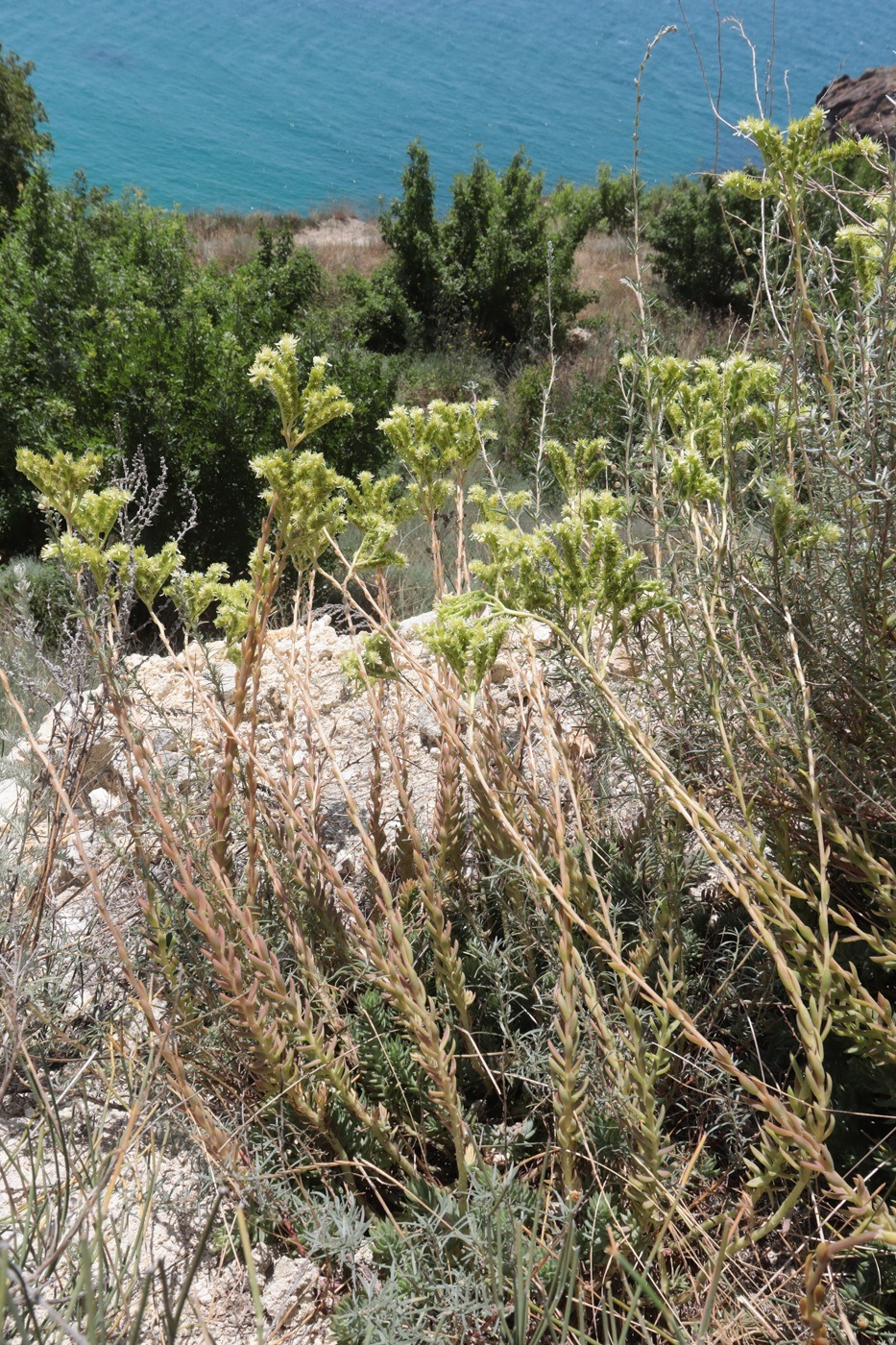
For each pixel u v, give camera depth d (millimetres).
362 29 117750
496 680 2641
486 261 14805
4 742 2873
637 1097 1323
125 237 12062
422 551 6219
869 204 1651
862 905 1646
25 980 1675
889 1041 1239
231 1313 1342
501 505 1968
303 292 14305
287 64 94750
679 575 1780
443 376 12414
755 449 1756
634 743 1364
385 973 1360
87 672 1822
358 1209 1436
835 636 1592
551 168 51812
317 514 1553
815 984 1288
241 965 1569
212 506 7652
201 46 99938
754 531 1856
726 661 1623
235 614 1927
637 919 1735
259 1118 1538
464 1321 1197
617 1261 1291
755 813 1639
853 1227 1359
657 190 21797
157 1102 1528
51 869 1790
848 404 1674
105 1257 1109
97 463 1659
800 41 74438
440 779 1808
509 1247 1263
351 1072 1607
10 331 9000
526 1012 1640
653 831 1666
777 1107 1052
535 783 1886
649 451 1905
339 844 2178
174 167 50562
